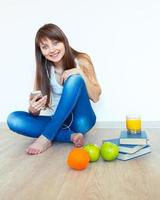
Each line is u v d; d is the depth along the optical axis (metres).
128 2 2.35
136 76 2.40
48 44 1.80
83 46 2.43
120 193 1.05
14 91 2.56
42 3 2.45
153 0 2.32
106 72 2.43
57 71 1.94
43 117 1.96
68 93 1.67
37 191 1.10
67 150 1.71
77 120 1.89
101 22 2.39
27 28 2.49
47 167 1.39
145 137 1.52
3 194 1.08
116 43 2.39
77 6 2.41
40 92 1.82
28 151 1.64
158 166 1.35
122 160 1.46
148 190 1.07
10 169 1.37
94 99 1.99
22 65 2.53
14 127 1.85
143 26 2.35
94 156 1.43
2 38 2.52
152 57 2.37
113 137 2.04
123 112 2.44
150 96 2.40
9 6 2.48
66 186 1.14
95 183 1.16
